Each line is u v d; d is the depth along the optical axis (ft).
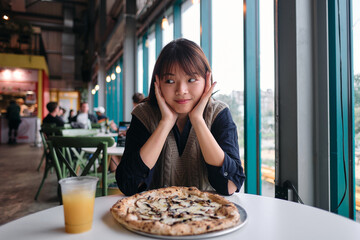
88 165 5.39
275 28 6.45
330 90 5.63
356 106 5.38
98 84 36.42
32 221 2.14
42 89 36.76
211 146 3.07
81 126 17.16
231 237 1.83
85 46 47.47
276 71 6.44
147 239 1.80
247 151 8.24
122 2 23.57
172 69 3.10
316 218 2.21
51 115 17.19
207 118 3.64
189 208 2.33
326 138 5.70
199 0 11.77
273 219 2.19
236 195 2.95
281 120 6.35
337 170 5.52
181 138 3.62
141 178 3.14
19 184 12.66
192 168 3.50
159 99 3.30
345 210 5.47
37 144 29.01
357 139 5.37
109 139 5.55
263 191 8.29
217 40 10.73
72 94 56.85
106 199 2.81
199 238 1.78
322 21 5.73
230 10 9.84
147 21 20.07
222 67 10.23
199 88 3.17
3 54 34.17
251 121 8.20
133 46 21.29
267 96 7.85
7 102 35.78
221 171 2.97
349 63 5.47
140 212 2.21
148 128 3.67
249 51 8.18
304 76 5.90
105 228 2.00
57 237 1.83
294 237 1.83
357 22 5.31
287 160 6.19
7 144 31.14
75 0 42.47
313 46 5.96
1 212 9.03
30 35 37.01
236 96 9.27
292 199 5.98
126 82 21.36
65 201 1.90
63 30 47.37
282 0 6.25
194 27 13.43
